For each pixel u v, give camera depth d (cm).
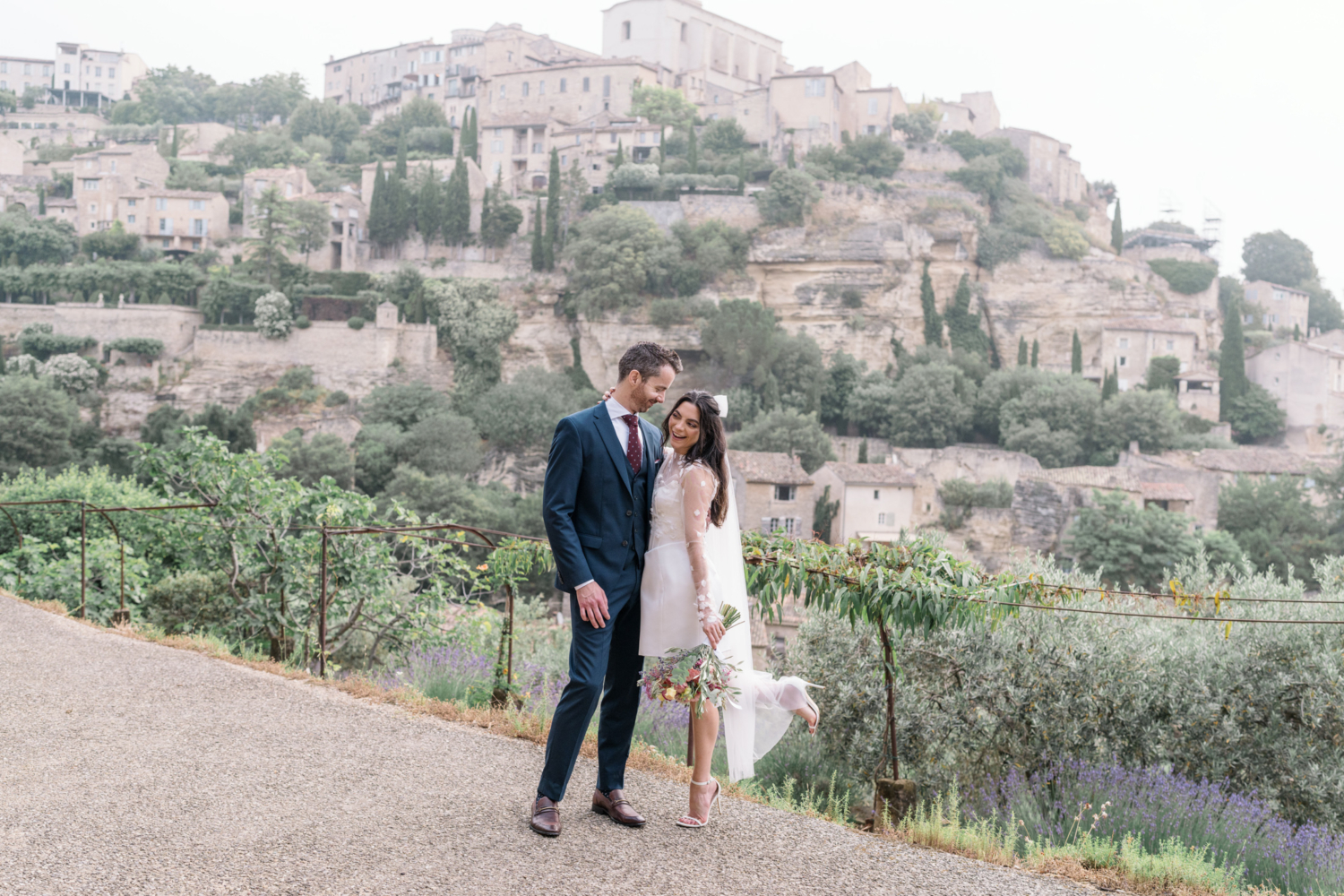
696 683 353
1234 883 380
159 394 8781
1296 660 679
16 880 289
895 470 6228
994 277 10131
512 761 440
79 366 8469
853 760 696
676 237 9806
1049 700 692
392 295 9600
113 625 816
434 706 533
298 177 10944
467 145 11525
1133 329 9375
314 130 14075
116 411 8675
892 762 457
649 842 347
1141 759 691
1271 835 560
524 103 12231
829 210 9969
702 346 8838
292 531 970
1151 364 9238
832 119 11050
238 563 938
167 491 911
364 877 301
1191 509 6028
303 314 9206
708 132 11106
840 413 8806
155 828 339
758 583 486
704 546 360
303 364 8938
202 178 11650
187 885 290
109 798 370
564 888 300
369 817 357
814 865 335
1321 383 9044
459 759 438
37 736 458
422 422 7381
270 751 440
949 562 457
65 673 595
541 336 9519
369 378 8906
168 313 8944
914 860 347
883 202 10100
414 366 9038
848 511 6006
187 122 16038
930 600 436
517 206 10306
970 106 13400
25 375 7838
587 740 486
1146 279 10419
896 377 9369
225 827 342
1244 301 12219
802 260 9738
